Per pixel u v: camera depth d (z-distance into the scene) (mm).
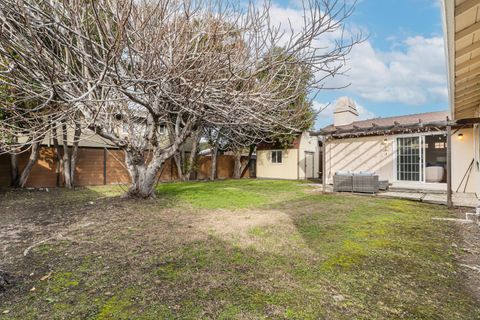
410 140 10766
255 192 9586
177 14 4973
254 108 5395
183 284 2660
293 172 16734
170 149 7656
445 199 7688
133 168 7594
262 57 5055
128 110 6980
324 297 2441
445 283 2725
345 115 14172
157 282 2699
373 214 5887
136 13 4410
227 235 4258
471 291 2564
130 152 7344
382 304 2334
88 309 2217
